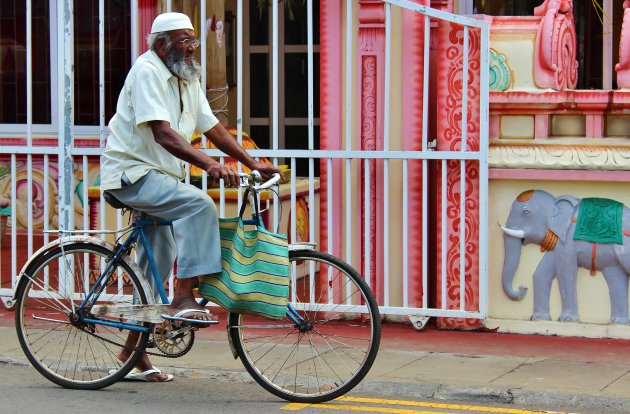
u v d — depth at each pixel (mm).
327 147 9961
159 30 7492
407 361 8695
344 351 8773
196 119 7836
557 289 9516
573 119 9461
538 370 8430
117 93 14508
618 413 7535
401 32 9727
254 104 14836
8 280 11789
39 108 14859
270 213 11125
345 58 9891
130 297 9094
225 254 7438
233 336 7641
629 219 9266
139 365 8219
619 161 9156
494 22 9609
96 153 10109
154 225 7746
